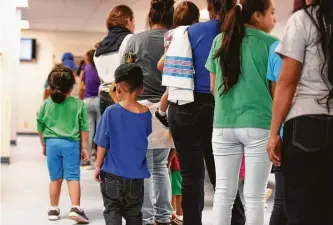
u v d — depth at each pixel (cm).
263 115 333
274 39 340
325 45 254
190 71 394
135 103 415
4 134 1001
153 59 467
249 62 335
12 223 534
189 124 397
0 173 832
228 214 350
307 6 262
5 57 968
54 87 554
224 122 341
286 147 263
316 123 254
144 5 1260
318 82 258
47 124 558
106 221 405
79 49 1795
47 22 1591
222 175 349
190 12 433
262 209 338
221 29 363
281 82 262
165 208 488
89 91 986
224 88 338
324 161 254
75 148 553
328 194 258
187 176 406
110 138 404
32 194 698
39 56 1772
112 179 403
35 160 1078
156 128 464
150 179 477
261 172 335
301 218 261
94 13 1401
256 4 341
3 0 970
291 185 263
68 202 645
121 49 512
